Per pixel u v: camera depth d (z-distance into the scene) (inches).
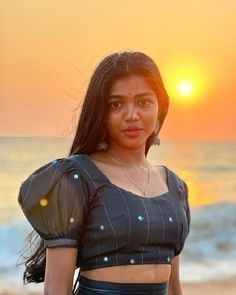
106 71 108.0
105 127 110.3
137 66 108.5
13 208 759.1
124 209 104.9
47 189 105.7
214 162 1360.7
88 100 109.3
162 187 113.6
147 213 105.7
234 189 1018.7
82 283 107.2
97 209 105.3
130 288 104.2
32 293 418.6
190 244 633.6
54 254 105.2
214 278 481.1
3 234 625.6
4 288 426.6
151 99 109.7
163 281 107.8
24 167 1138.0
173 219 109.0
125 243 104.0
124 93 107.8
